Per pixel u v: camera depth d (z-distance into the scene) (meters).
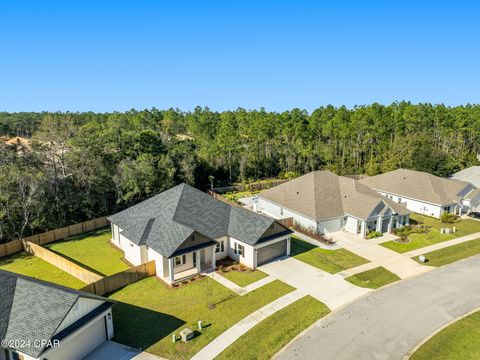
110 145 50.97
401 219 39.75
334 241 35.50
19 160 39.22
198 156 64.12
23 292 18.42
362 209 37.69
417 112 88.50
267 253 30.08
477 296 24.27
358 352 18.20
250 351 18.28
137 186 45.38
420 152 62.94
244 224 30.86
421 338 19.42
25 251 33.66
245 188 64.25
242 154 72.25
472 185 48.28
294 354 18.02
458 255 32.09
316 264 29.47
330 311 22.14
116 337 19.66
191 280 26.48
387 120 83.56
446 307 22.77
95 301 18.73
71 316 17.23
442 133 85.44
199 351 18.31
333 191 42.34
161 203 33.22
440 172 60.19
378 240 35.91
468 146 90.31
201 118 110.31
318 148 82.12
